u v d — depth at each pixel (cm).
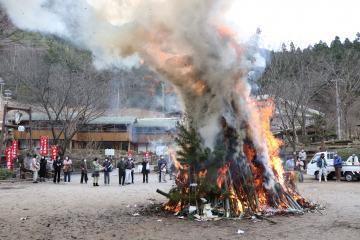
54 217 1002
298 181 2194
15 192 1647
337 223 886
